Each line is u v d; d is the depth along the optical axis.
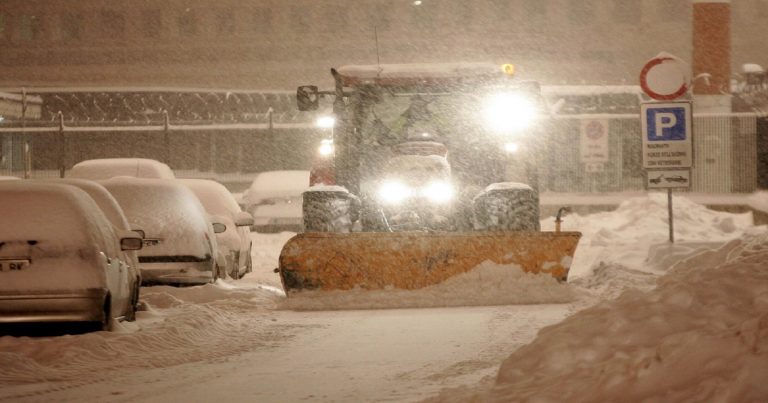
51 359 28.42
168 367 27.98
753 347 17.03
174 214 47.19
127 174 72.19
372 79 47.75
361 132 47.75
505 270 43.00
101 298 31.66
